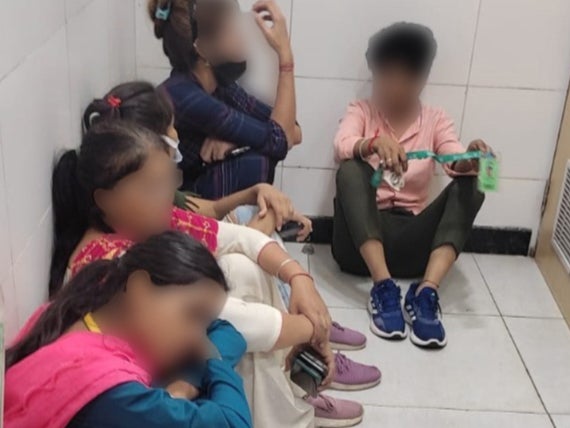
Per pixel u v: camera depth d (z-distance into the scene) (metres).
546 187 2.55
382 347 2.14
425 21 2.36
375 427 1.83
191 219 1.46
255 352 1.35
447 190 2.27
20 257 1.13
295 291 1.41
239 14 1.93
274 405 1.42
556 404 1.94
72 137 1.46
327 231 2.65
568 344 2.18
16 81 1.08
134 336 1.00
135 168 1.20
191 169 1.87
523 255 2.65
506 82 2.43
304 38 2.38
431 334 2.12
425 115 2.36
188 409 0.98
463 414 1.89
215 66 1.86
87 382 0.92
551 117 2.47
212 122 1.81
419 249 2.36
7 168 1.05
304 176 2.58
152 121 1.43
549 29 2.36
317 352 1.46
